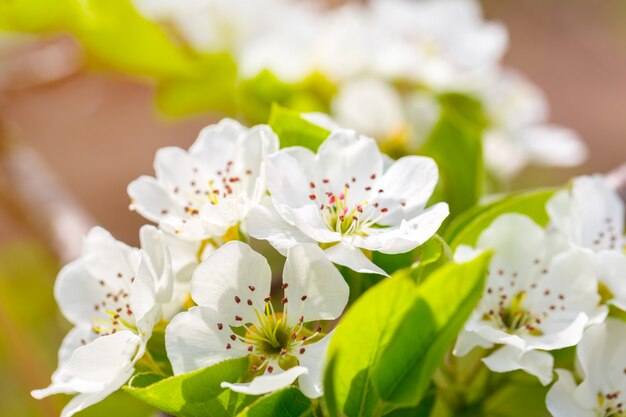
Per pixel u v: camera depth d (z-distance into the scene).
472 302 0.32
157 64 0.46
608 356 0.34
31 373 0.45
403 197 0.35
